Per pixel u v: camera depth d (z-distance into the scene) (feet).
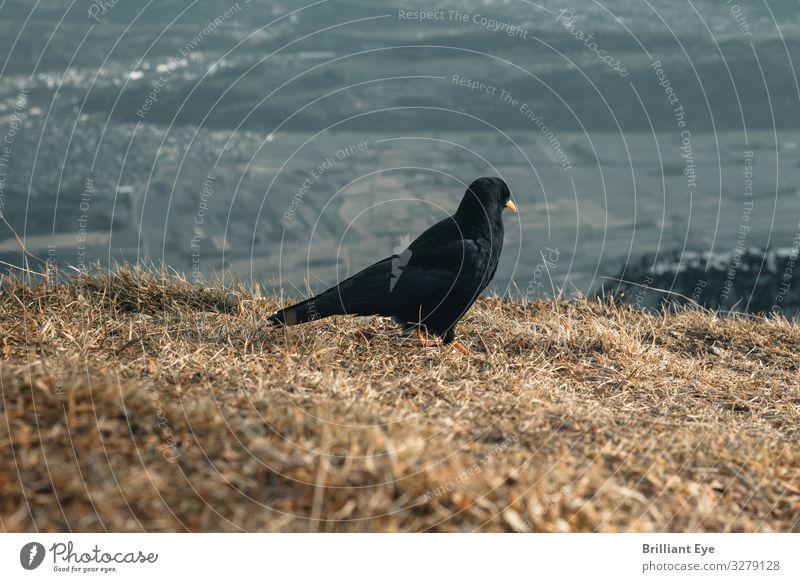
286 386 14.08
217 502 9.57
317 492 9.75
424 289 18.44
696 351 20.66
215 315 19.99
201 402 11.84
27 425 10.33
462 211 19.60
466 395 14.92
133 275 21.93
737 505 11.54
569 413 13.79
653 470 11.76
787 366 19.71
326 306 18.03
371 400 13.83
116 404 11.09
